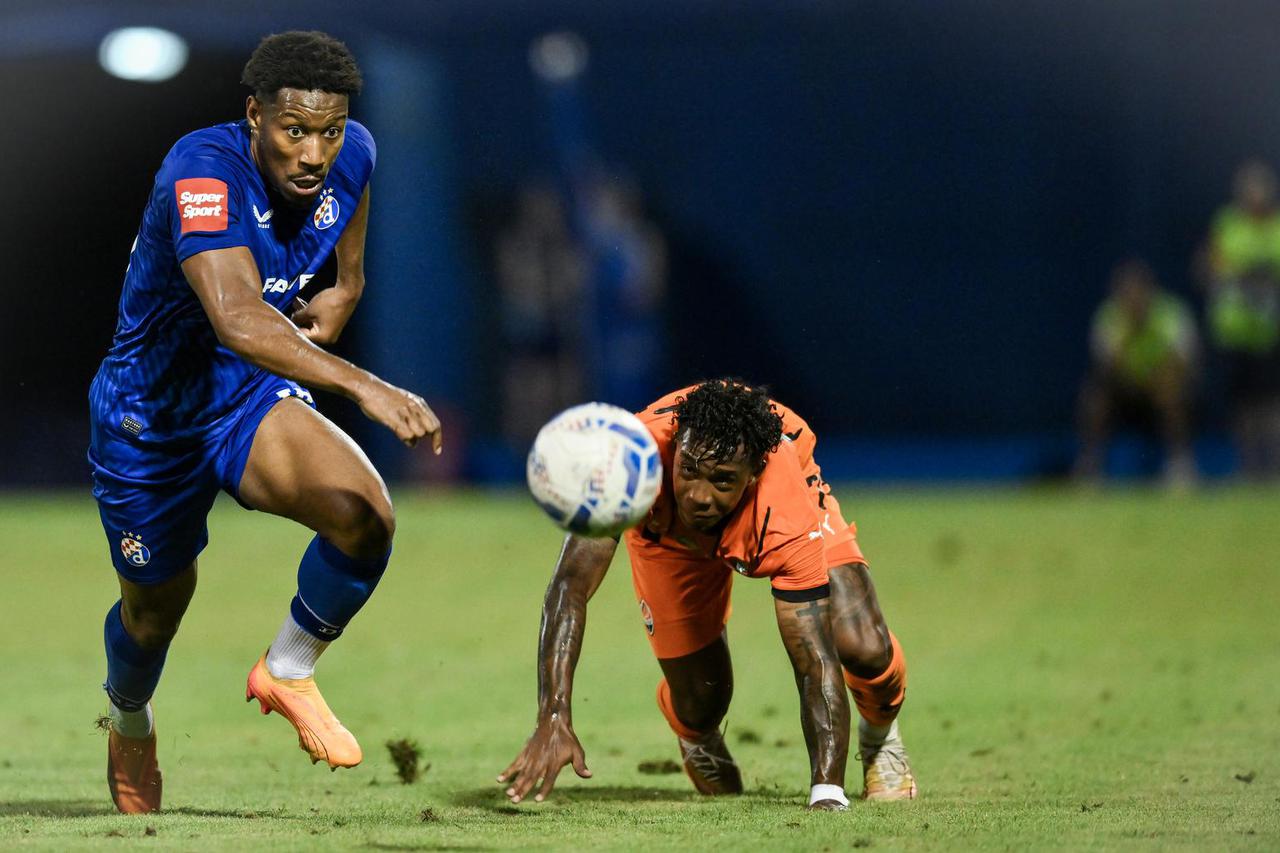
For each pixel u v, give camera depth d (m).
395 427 17.92
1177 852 17.34
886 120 91.50
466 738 29.31
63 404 86.69
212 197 19.47
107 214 83.06
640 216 91.44
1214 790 22.28
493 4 85.62
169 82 80.88
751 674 36.97
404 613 46.53
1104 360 80.44
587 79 89.81
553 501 17.98
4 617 45.91
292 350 18.47
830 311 92.75
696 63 90.69
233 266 19.19
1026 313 92.50
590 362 85.56
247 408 20.84
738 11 88.88
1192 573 51.78
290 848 17.69
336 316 23.03
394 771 25.86
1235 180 90.31
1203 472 89.25
